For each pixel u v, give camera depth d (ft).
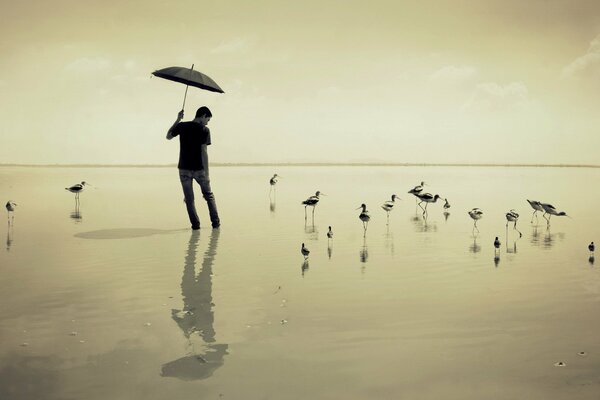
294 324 25.62
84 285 33.12
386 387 18.78
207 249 46.85
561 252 46.03
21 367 20.43
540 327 25.29
